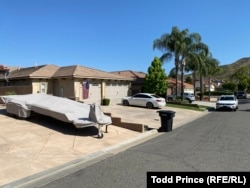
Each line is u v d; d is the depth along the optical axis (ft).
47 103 49.16
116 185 21.89
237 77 296.10
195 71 149.18
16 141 34.96
